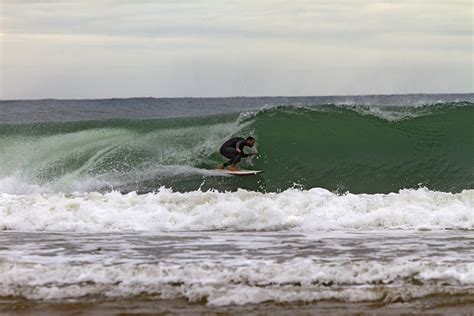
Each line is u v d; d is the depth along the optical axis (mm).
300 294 28469
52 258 33969
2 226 43625
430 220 44062
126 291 28906
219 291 28719
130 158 64750
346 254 34594
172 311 27156
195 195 48250
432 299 28188
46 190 61844
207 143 65562
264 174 62875
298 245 37250
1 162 65062
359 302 27953
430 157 64688
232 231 42438
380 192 61500
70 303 27906
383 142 65875
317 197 47750
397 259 33281
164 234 41344
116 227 43531
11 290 29047
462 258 33500
